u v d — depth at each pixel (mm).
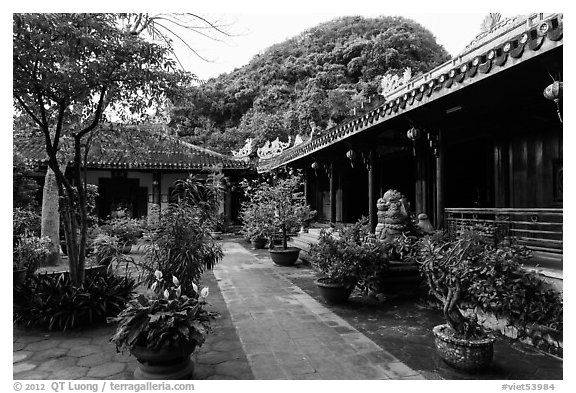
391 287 6504
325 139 9812
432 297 6176
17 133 6441
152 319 3342
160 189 19344
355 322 5379
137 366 3934
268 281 8328
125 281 5820
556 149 6453
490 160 7703
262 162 19156
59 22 4121
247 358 4125
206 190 6742
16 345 4531
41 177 17359
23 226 9469
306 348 4406
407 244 6387
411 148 9625
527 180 6930
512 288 4047
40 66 4387
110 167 17875
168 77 5152
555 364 3893
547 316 4004
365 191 12172
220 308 6137
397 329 5062
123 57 4801
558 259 5273
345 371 3779
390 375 3682
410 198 9984
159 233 6008
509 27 6875
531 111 6523
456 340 3697
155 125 6750
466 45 8266
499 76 4305
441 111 6105
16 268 6844
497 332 4754
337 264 6207
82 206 5703
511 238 4820
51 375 3734
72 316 5027
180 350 3459
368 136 8516
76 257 5672
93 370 3852
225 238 18078
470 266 4078
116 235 11539
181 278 5742
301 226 12398
